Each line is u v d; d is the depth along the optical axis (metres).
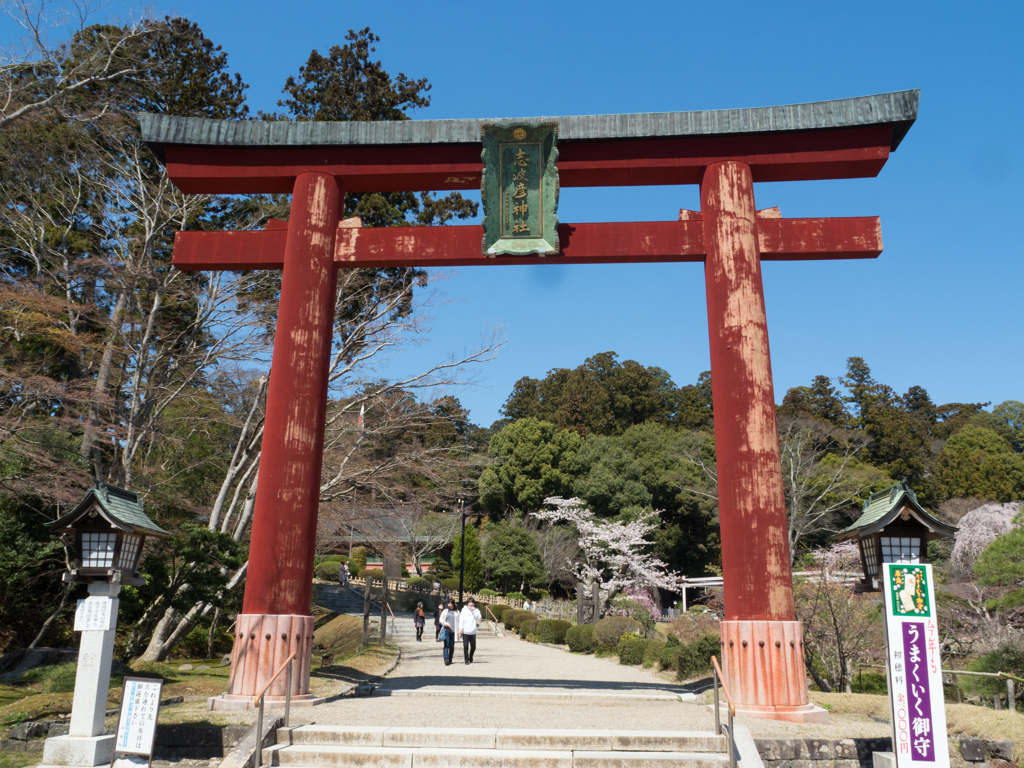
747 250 10.71
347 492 18.69
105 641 7.59
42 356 19.05
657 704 10.34
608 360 69.00
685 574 49.00
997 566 17.56
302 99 24.69
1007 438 61.91
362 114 23.73
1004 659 15.07
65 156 19.38
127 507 8.14
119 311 18.77
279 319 10.99
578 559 42.50
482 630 33.91
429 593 39.59
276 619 9.70
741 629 9.29
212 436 22.92
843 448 49.34
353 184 11.95
